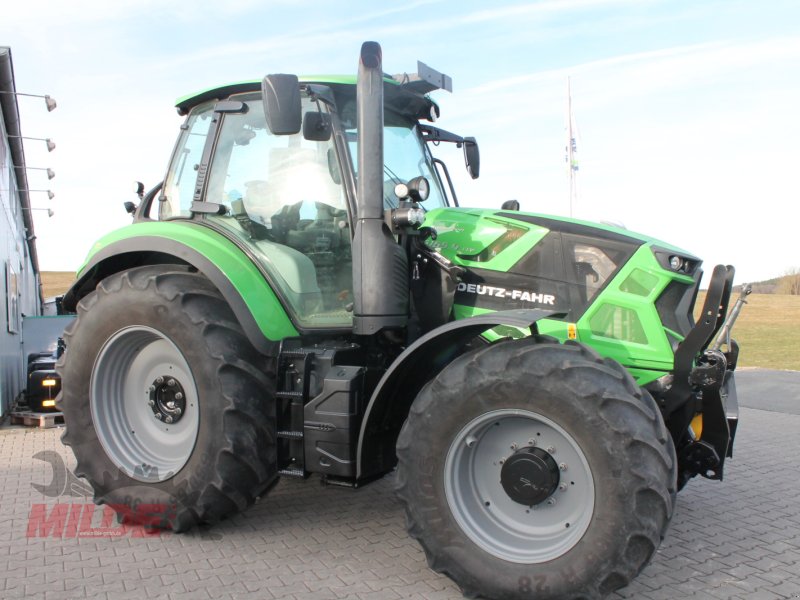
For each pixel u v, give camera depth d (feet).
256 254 12.64
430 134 15.38
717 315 10.35
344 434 11.08
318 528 12.62
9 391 26.58
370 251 11.59
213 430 11.63
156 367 12.96
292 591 9.98
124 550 11.52
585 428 9.05
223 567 10.83
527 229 12.06
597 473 9.00
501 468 10.05
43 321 30.68
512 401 9.54
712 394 10.77
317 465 11.33
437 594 9.95
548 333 11.32
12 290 30.25
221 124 13.58
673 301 11.24
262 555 11.34
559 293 11.59
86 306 13.19
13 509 13.61
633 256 11.30
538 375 9.36
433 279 12.34
